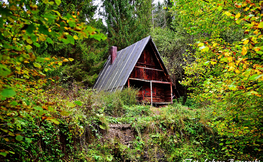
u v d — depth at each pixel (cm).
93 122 601
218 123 541
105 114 779
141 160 594
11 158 366
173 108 905
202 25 684
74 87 686
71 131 509
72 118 505
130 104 966
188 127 762
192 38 1634
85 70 1598
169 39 1795
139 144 638
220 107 516
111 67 1606
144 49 1434
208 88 439
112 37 2072
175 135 727
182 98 1548
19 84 216
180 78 1720
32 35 167
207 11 631
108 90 1271
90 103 629
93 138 577
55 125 478
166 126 741
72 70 1366
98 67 1652
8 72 150
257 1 394
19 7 152
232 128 512
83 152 518
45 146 448
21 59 179
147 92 1405
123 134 658
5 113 208
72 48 1490
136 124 705
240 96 434
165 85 1522
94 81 1664
